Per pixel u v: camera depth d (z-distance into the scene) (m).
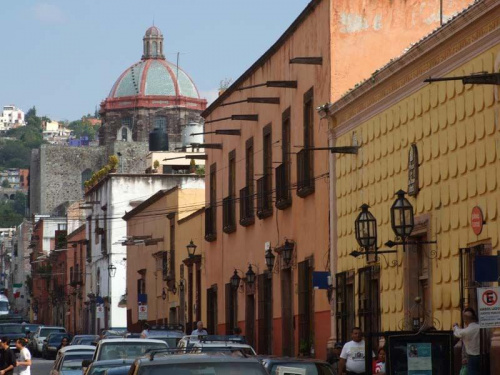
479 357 35.72
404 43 57.47
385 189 48.00
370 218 45.50
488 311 31.23
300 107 61.62
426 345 31.81
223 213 78.94
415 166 44.44
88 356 51.00
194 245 87.12
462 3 58.28
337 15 57.00
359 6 57.16
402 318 45.41
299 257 61.62
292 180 63.22
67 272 176.25
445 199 41.69
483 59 38.50
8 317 153.62
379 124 48.91
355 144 52.16
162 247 106.19
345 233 53.50
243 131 74.56
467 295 39.44
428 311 43.09
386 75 47.12
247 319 73.19
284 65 65.19
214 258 83.38
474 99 39.16
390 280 47.12
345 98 52.56
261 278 69.31
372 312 49.34
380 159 48.75
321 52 58.31
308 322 60.28
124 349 45.09
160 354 26.66
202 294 87.94
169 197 103.31
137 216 118.25
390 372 31.81
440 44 41.53
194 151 142.50
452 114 41.09
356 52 56.94
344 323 52.88
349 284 52.84
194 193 100.38
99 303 139.50
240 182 75.31
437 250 42.31
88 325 153.75
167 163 149.62
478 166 38.78
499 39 37.19
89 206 151.50
